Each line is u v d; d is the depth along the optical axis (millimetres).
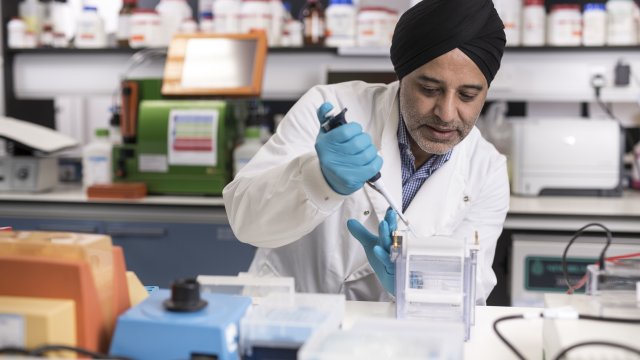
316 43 3051
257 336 830
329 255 1565
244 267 2629
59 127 3330
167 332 793
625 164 3086
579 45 2910
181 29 3117
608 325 904
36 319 756
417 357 714
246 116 3002
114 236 2668
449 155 1539
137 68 3227
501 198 1621
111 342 814
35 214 2684
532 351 996
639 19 2941
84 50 3199
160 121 2758
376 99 1607
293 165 1229
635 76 2980
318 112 1196
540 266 2412
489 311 1197
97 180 2908
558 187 2791
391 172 1489
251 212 1308
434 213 1500
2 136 2721
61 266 803
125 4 3152
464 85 1253
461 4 1221
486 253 1582
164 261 2660
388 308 1215
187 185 2773
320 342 753
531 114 3225
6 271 817
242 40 2809
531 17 2924
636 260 1084
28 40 3229
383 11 2998
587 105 3166
